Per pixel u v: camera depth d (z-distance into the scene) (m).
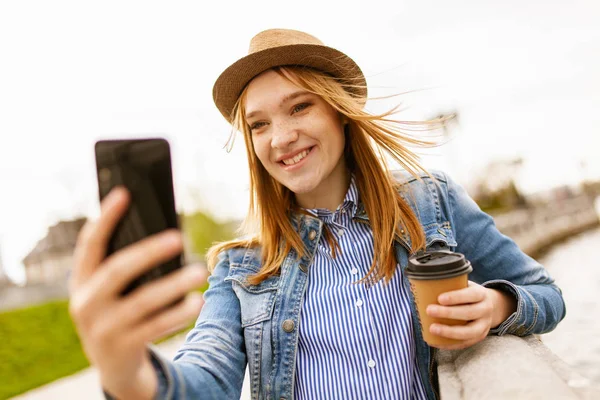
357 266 1.85
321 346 1.74
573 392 1.09
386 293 1.76
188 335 1.79
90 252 0.76
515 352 1.39
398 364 1.68
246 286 1.89
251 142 1.98
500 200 50.12
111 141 0.94
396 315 1.73
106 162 0.92
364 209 1.92
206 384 1.35
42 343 11.13
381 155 1.97
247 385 3.09
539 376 1.17
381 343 1.70
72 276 0.77
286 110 1.81
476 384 1.24
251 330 1.81
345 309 1.75
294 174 1.82
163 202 0.93
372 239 1.88
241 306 1.86
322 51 1.83
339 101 1.83
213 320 1.80
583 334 8.12
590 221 49.69
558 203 60.38
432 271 1.31
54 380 8.79
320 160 1.83
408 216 1.87
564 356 7.05
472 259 1.96
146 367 0.97
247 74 1.85
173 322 0.78
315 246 1.89
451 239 1.86
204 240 27.36
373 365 1.69
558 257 26.59
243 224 2.18
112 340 0.74
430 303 1.34
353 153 1.97
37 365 10.00
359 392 1.67
